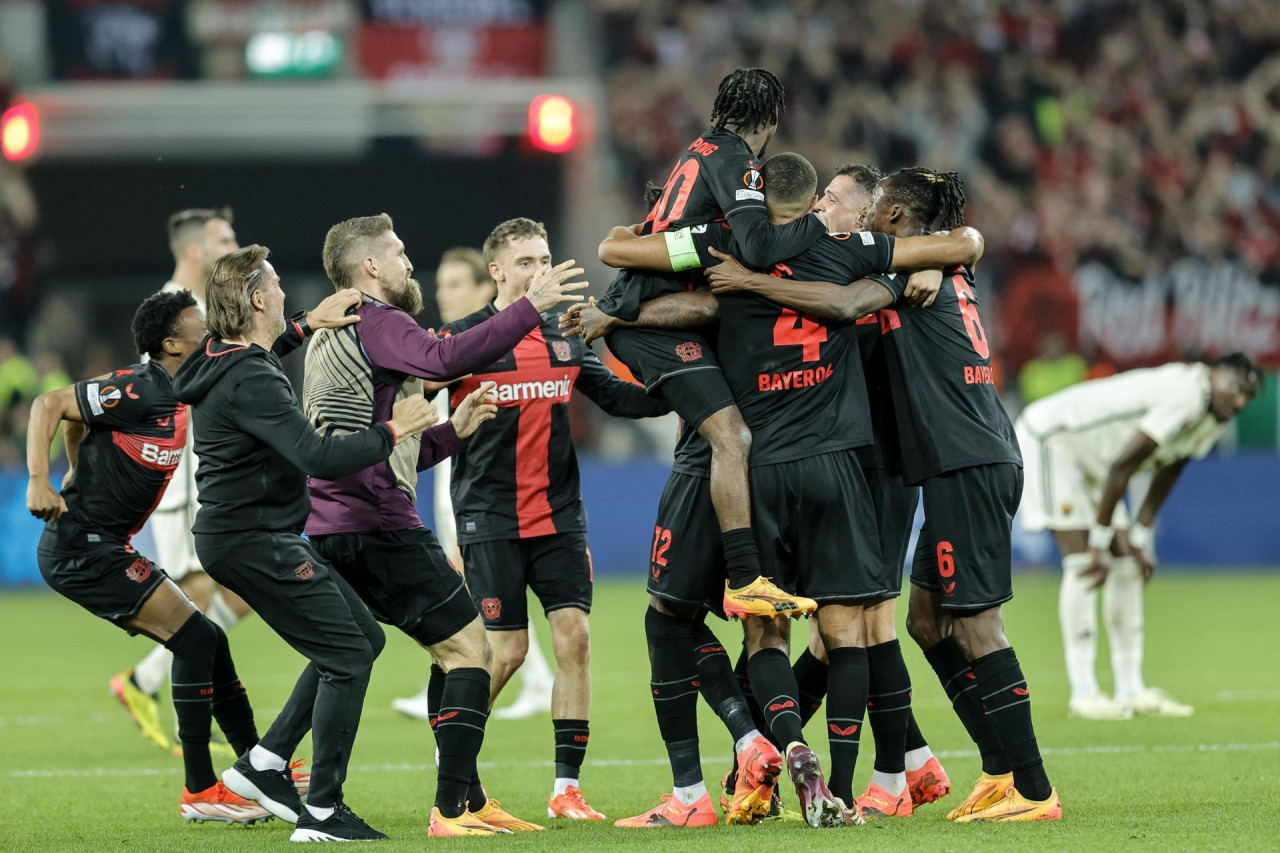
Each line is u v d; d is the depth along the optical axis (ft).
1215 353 237.66
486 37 236.22
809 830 57.93
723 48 265.34
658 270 62.64
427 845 56.08
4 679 127.95
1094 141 257.75
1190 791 68.69
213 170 226.99
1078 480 100.32
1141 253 245.24
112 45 226.99
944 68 262.88
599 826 63.41
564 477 72.59
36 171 225.56
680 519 63.05
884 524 64.69
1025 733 60.49
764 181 61.72
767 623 61.52
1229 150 261.65
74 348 232.12
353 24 229.86
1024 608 171.94
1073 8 268.41
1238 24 271.69
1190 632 150.00
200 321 68.90
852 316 60.54
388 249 63.62
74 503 66.80
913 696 110.11
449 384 72.18
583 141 229.04
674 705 63.77
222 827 64.90
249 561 58.70
